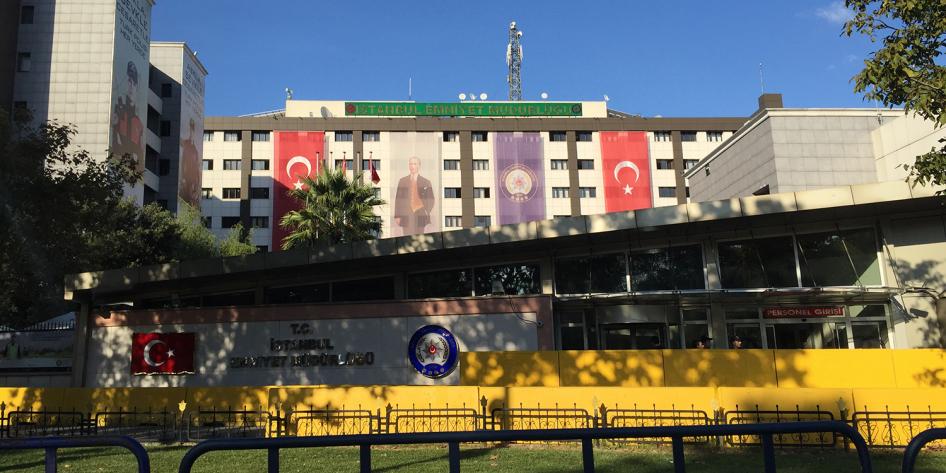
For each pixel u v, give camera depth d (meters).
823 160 30.48
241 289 22.30
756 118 32.12
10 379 21.16
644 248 20.25
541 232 18.80
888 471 8.73
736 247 19.78
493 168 75.75
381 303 19.67
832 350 14.52
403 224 73.25
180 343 20.27
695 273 19.80
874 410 11.10
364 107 80.19
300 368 19.64
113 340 20.88
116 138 49.12
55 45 48.53
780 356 14.66
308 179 34.66
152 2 56.31
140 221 41.16
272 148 74.62
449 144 76.25
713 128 77.94
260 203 73.44
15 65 47.81
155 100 60.06
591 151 77.00
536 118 78.56
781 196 17.53
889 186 16.83
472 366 16.30
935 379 13.93
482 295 20.83
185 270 20.59
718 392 11.86
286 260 20.22
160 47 63.34
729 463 9.49
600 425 12.12
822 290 18.03
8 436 14.45
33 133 19.28
